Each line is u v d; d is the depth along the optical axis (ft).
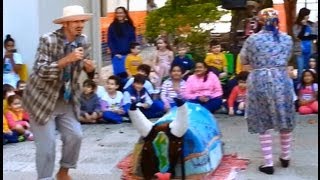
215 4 48.93
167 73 41.11
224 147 28.35
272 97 24.16
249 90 24.63
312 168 25.31
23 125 31.24
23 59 39.83
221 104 36.91
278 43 24.27
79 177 24.56
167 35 49.55
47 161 21.81
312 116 36.14
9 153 28.66
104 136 32.14
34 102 21.42
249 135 31.35
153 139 21.99
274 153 27.45
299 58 42.63
